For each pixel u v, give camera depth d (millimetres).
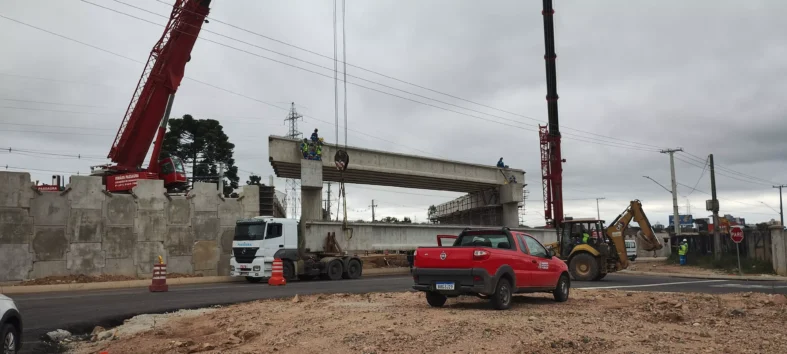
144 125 29516
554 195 45688
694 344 7609
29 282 23391
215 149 62125
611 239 27219
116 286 24078
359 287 21609
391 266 37062
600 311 11430
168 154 58969
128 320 12703
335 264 28938
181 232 28375
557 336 7910
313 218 33844
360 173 38031
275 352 7840
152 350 8992
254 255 25766
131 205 27078
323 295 16328
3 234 23656
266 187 37344
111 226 26438
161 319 12734
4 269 23531
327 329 9258
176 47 29344
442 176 41688
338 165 34031
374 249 35219
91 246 25797
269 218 26391
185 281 26328
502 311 11211
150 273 27250
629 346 7398
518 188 46562
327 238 31391
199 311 13977
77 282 23859
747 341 7879
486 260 11453
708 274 31047
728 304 12969
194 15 29312
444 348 7363
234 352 8062
